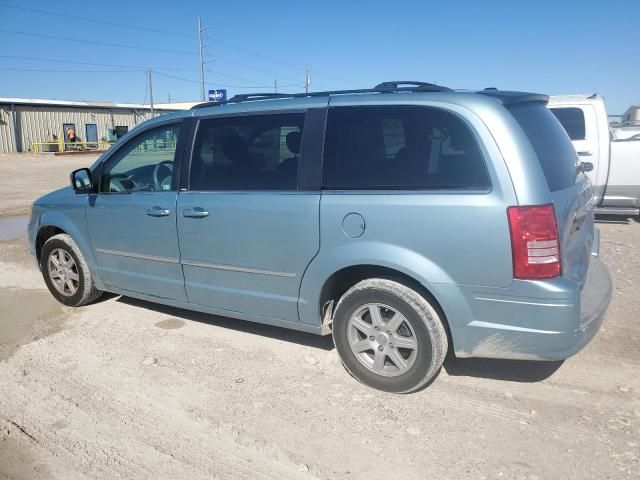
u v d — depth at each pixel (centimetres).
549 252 308
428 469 290
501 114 321
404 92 356
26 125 4475
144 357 424
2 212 1191
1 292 590
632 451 299
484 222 313
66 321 501
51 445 316
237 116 409
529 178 310
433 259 329
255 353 428
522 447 305
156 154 457
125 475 290
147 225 450
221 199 404
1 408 355
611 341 434
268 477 288
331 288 377
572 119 877
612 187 895
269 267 389
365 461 298
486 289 319
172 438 321
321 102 376
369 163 353
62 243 521
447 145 330
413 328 344
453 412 341
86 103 4912
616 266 650
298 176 375
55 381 389
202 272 427
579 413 336
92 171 495
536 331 312
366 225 345
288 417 340
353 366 374
